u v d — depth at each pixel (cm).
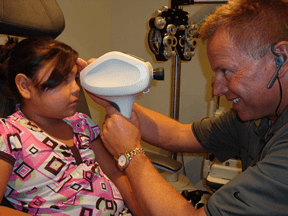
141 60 63
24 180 69
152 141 96
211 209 57
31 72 71
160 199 61
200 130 95
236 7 60
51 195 71
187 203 62
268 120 74
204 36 67
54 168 73
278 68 56
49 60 72
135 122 72
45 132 77
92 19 180
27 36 90
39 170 71
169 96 199
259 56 57
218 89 69
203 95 189
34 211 69
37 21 90
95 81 66
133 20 198
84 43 174
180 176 154
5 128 69
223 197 56
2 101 85
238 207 53
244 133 85
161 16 122
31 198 70
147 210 62
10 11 81
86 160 82
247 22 57
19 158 69
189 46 140
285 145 53
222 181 125
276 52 55
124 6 198
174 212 60
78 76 84
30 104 76
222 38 61
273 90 59
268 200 52
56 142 75
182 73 190
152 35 123
